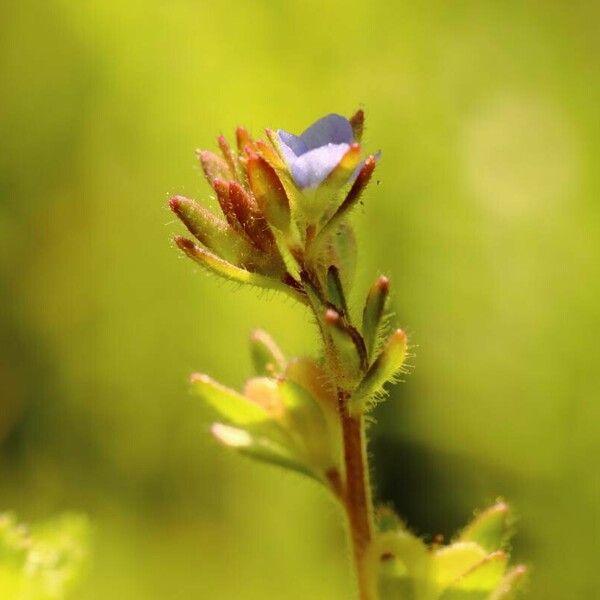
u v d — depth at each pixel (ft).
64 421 0.78
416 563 0.35
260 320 0.73
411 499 0.75
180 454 0.76
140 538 0.74
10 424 0.78
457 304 0.75
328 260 0.35
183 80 0.78
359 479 0.35
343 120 0.35
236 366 0.76
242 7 0.78
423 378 0.75
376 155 0.35
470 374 0.74
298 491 0.71
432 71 0.81
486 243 0.76
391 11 0.80
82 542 0.42
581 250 0.75
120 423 0.77
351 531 0.35
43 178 0.81
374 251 0.75
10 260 0.80
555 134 0.79
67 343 0.79
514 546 0.70
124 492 0.76
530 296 0.74
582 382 0.71
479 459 0.74
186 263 0.76
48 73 0.80
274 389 0.36
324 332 0.35
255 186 0.34
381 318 0.35
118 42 0.78
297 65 0.78
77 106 0.80
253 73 0.78
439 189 0.78
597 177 0.77
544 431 0.71
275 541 0.72
